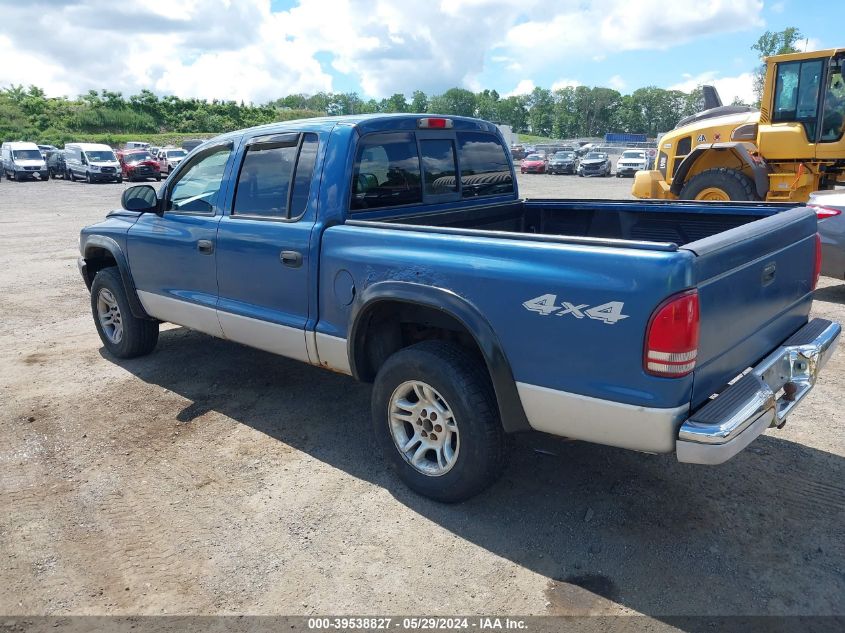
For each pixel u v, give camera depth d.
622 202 4.71
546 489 3.64
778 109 10.55
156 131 89.50
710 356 2.79
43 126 79.75
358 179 3.89
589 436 2.92
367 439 4.29
